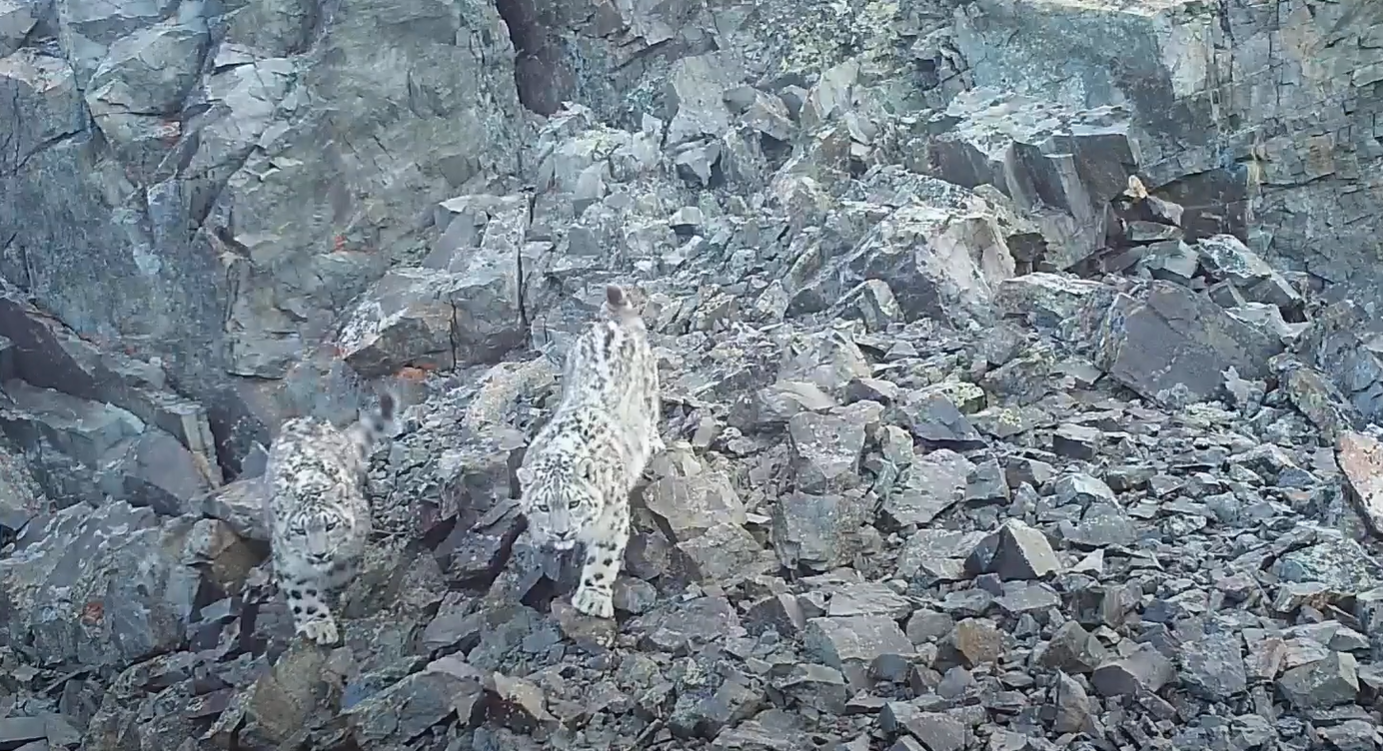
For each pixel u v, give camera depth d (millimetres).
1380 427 8219
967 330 9367
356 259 12188
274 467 7516
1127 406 8375
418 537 8141
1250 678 5594
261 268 11805
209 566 9141
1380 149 12031
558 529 6336
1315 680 5543
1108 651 5828
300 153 12000
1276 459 7480
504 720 5996
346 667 7133
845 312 9805
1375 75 11977
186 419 11570
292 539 7199
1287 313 10188
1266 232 11938
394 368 11273
